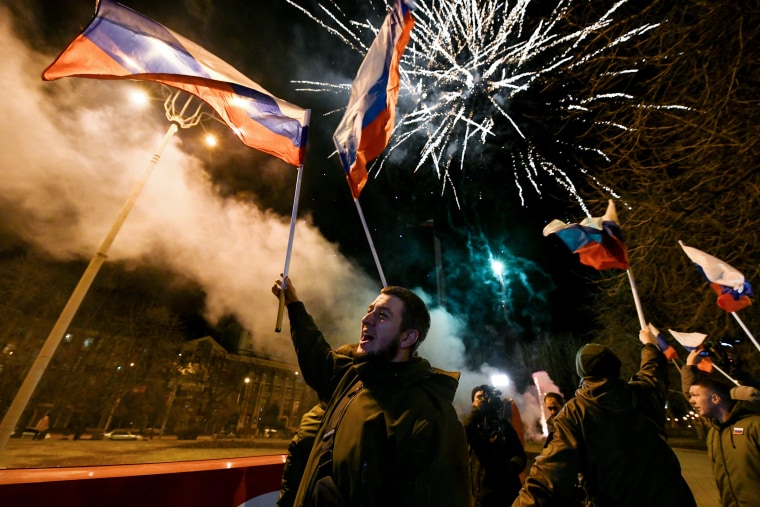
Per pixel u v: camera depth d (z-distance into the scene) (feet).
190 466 8.52
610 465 6.03
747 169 15.01
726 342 9.64
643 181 18.07
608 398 6.36
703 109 15.53
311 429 6.97
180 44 8.07
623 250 9.81
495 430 10.57
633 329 31.50
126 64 7.63
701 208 16.76
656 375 7.45
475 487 10.36
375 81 7.48
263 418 133.18
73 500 6.66
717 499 22.68
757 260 16.20
